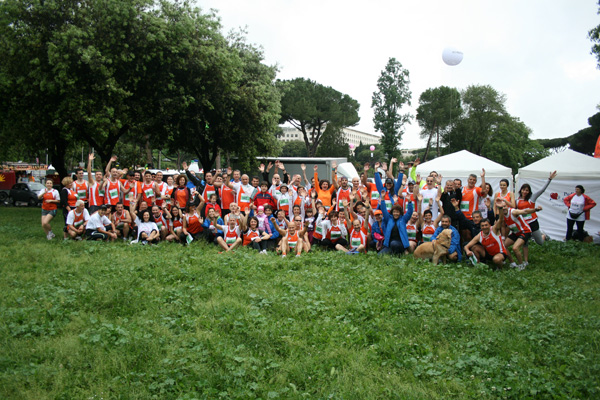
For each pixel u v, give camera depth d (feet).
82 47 61.77
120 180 47.42
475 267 32.35
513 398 14.61
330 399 14.19
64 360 16.74
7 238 44.21
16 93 68.44
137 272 29.12
